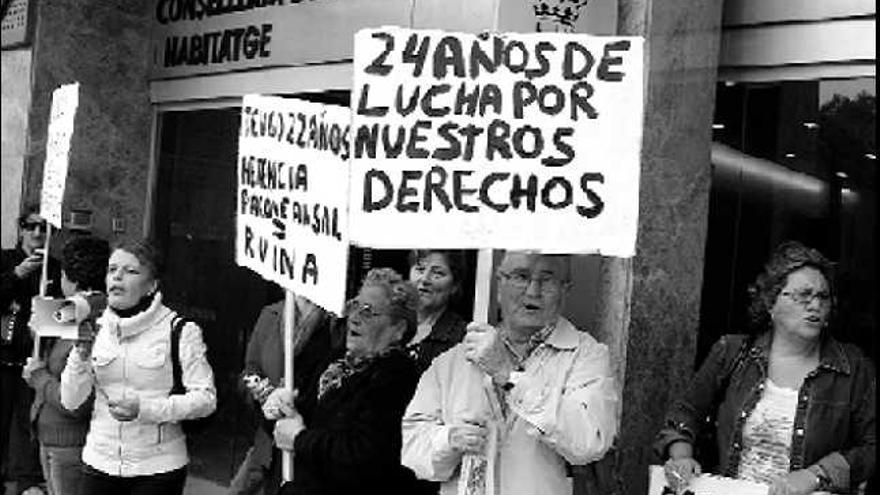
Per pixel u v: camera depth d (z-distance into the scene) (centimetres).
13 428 738
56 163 636
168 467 513
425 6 654
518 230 370
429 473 382
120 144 919
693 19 533
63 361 572
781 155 539
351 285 712
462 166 374
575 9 524
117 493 513
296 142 435
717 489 391
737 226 549
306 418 457
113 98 918
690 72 534
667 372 527
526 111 371
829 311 400
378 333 428
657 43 519
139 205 929
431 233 375
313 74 764
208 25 864
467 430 367
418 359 484
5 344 730
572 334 383
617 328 513
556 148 368
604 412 368
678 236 530
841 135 519
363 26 716
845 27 515
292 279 432
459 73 376
